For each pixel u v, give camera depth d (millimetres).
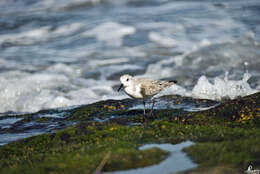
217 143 6766
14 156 7887
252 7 29719
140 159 6352
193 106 11602
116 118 10188
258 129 7707
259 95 9570
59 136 8672
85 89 17016
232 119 8914
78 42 25141
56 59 22047
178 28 26016
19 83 17422
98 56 22438
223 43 21188
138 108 11750
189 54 20484
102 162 6199
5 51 23844
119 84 18031
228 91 13500
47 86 17562
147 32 25719
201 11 29812
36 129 10664
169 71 18859
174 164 6078
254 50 19953
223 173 5582
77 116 11328
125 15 30125
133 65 20500
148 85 10508
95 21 28828
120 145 7211
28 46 24984
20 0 38406
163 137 7832
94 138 8352
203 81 14039
